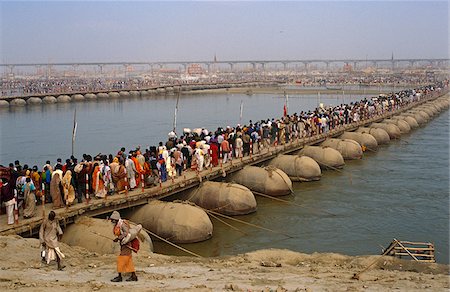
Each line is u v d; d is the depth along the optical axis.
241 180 28.42
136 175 23.02
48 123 67.31
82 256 15.60
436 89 100.25
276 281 12.16
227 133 30.52
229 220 24.19
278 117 73.62
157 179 23.81
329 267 15.06
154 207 21.50
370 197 28.20
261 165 32.50
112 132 58.47
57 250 13.30
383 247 20.47
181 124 65.56
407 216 24.75
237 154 30.36
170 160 24.19
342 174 34.00
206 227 21.02
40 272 12.55
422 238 21.59
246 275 13.09
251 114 78.88
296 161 31.84
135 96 122.25
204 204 24.64
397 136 50.06
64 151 46.12
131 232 11.78
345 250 20.22
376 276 13.38
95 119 72.19
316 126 40.94
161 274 12.92
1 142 51.28
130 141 51.50
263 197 28.11
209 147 27.38
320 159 35.09
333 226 23.28
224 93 138.12
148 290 10.53
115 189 22.27
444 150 43.12
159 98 118.31
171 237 20.55
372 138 43.22
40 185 20.56
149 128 61.78
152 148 24.38
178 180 24.30
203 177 25.52
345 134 44.00
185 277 12.59
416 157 40.06
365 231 22.58
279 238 21.69
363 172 34.56
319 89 144.25
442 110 76.94
